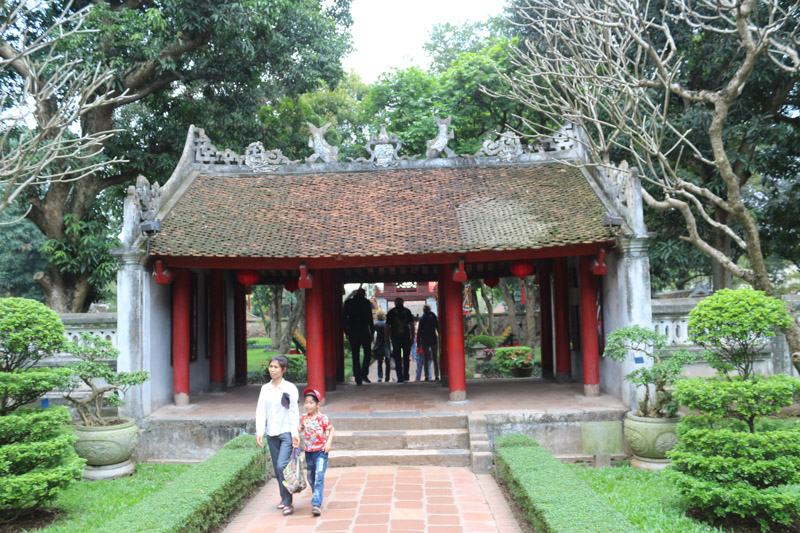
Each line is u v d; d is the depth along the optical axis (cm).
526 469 673
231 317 1470
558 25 1162
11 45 1454
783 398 603
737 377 670
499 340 2664
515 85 1124
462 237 1034
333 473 849
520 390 1226
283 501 675
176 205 1167
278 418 678
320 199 1219
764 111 1404
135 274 998
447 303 1105
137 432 902
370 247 1011
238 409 1075
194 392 1256
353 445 927
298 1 1748
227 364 1439
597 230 1004
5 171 769
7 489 604
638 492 710
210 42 1733
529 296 2548
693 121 1302
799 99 1452
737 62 1284
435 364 1535
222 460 739
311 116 2186
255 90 1881
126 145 1756
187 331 1114
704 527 583
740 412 626
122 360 987
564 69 1072
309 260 1024
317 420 680
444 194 1219
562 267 1341
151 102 1852
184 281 1111
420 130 2038
